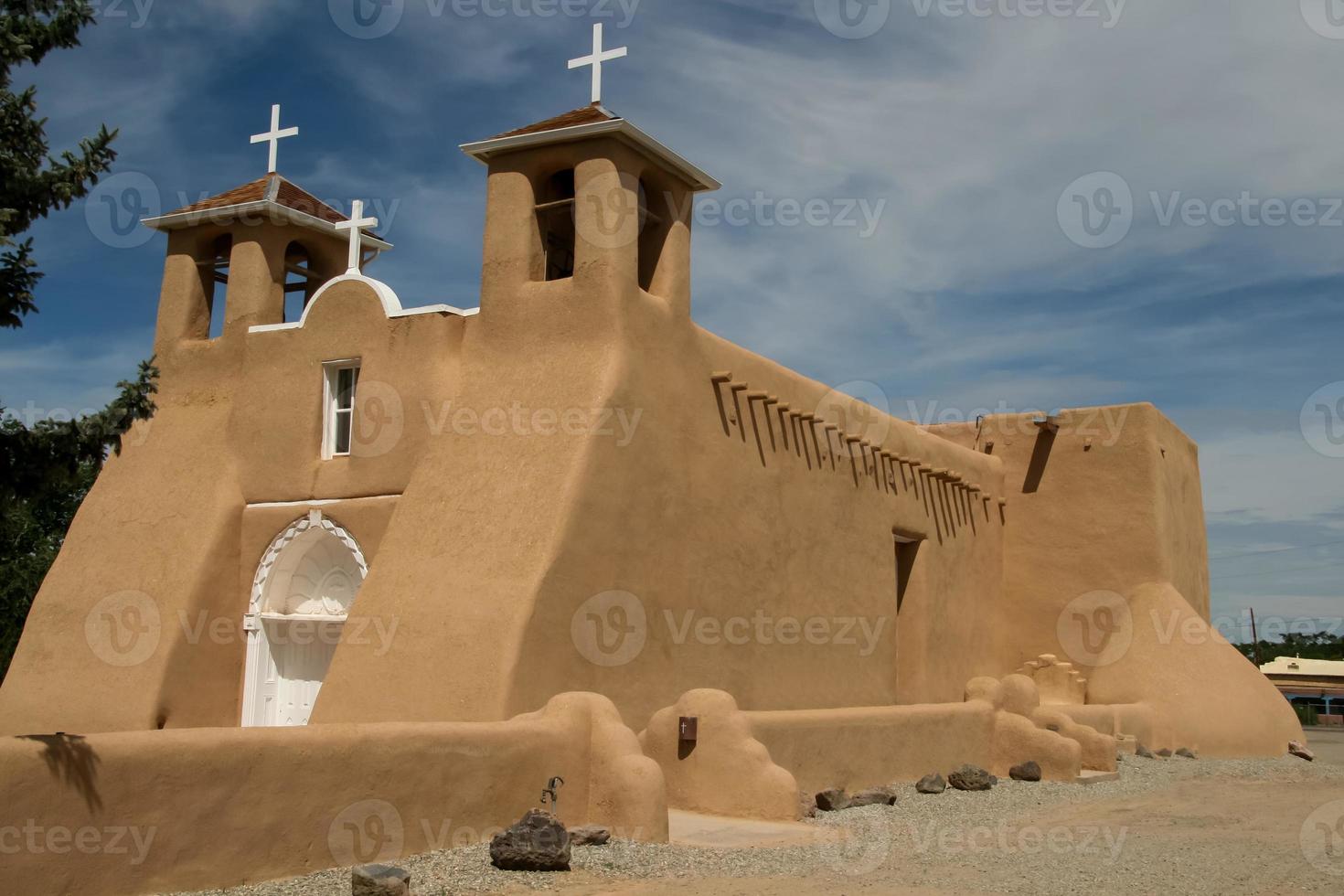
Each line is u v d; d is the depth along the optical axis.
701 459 15.21
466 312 14.93
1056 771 16.31
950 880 9.42
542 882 8.81
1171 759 20.52
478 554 13.01
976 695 17.20
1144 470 23.89
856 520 18.86
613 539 13.48
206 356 16.81
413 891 8.24
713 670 15.03
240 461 15.78
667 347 14.77
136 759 7.55
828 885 9.02
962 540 22.88
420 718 12.38
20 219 7.65
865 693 18.59
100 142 7.93
